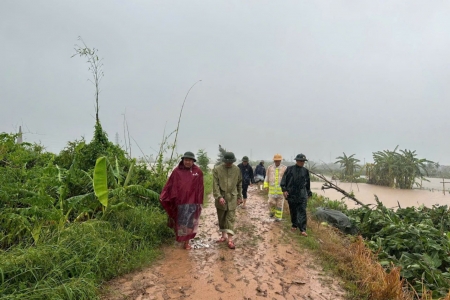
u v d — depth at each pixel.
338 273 4.46
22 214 3.81
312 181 29.05
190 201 5.16
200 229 6.81
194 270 4.38
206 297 3.58
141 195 6.48
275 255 5.18
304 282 4.13
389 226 6.68
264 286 3.95
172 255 4.98
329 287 4.01
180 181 5.15
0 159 5.68
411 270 4.82
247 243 5.80
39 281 3.09
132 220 5.49
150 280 3.97
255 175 15.11
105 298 3.45
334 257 5.01
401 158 24.17
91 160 6.60
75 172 5.14
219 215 5.67
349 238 6.91
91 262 3.75
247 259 4.92
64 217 4.39
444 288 4.10
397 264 5.07
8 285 2.97
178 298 3.53
